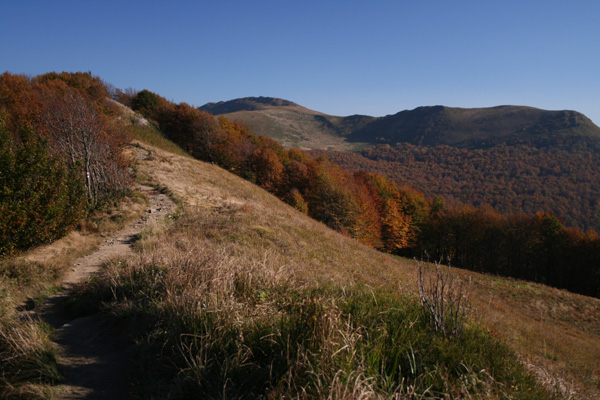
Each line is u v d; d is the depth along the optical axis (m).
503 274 50.56
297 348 2.76
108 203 13.10
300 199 37.88
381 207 52.47
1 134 7.34
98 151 15.59
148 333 3.51
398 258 31.95
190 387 2.59
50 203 7.70
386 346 2.99
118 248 9.14
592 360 9.40
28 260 6.69
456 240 55.94
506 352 3.46
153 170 21.38
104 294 4.96
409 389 2.49
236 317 3.37
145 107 50.09
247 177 43.81
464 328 3.67
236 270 4.87
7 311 4.57
